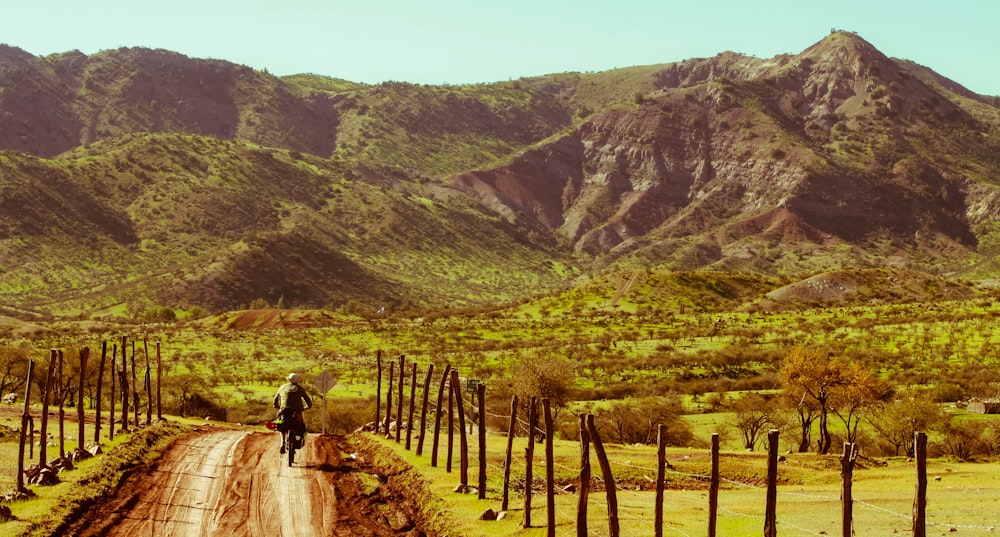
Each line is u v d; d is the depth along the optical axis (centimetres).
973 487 3394
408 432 3625
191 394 8388
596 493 3116
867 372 6869
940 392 9944
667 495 3156
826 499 3092
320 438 4097
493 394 7919
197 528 2195
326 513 2403
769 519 1770
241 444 3638
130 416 5009
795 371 6650
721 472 3809
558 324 17738
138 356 12394
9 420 4466
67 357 6969
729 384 10781
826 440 6556
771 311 19800
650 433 7606
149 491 2612
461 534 2244
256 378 10919
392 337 15962
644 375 11775
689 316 18962
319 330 16938
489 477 3141
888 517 2703
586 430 2011
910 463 4459
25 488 2477
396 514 2467
